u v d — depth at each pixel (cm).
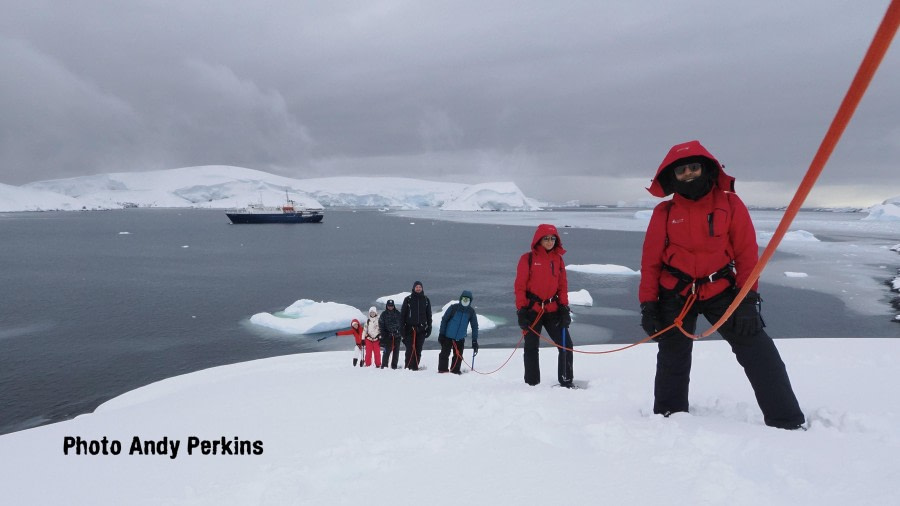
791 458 222
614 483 210
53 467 297
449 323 751
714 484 201
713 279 296
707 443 249
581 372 581
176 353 1928
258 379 645
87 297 3139
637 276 3875
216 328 2306
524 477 222
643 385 460
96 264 4894
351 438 299
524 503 197
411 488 218
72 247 6756
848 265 4156
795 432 262
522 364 780
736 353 306
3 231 10238
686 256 302
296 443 301
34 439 372
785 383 291
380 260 5231
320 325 2234
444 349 753
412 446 279
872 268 3975
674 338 320
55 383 1603
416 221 15125
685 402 325
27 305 2870
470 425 315
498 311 2616
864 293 2980
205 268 4597
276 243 7462
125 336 2180
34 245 7050
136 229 11031
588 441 268
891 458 215
